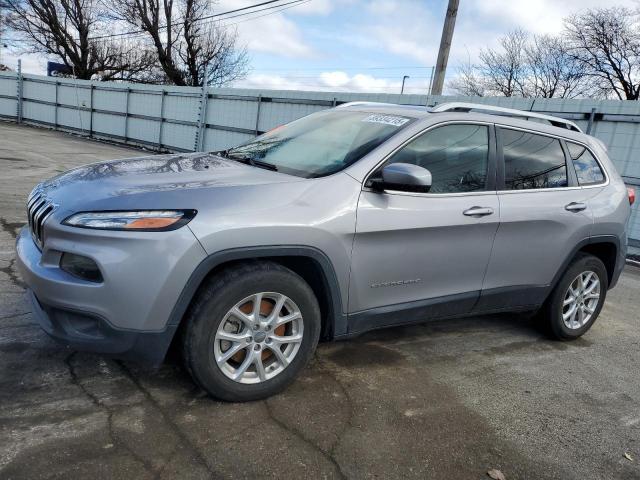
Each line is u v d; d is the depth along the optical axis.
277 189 2.91
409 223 3.24
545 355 4.20
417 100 12.82
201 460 2.44
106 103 22.91
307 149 3.55
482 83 34.94
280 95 15.99
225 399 2.89
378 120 3.65
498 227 3.69
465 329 4.57
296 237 2.84
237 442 2.60
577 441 3.00
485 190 3.68
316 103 15.05
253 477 2.38
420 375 3.57
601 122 9.55
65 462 2.32
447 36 13.17
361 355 3.77
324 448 2.64
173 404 2.87
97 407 2.77
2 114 28.47
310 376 3.36
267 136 4.12
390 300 3.37
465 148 3.63
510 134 3.92
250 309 2.88
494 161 3.76
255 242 2.73
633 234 9.25
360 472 2.50
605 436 3.09
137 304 2.55
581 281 4.47
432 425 2.97
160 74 36.03
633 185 9.19
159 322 2.61
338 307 3.15
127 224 2.54
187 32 32.22
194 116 19.03
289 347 3.04
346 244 3.03
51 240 2.66
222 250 2.66
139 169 3.18
